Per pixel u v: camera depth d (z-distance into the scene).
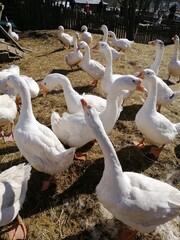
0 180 1.04
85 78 2.63
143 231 1.04
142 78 1.49
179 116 2.08
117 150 1.61
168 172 1.49
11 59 3.05
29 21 5.26
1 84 1.92
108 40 4.32
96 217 1.21
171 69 2.72
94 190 1.33
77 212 1.22
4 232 1.13
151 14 8.67
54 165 1.22
